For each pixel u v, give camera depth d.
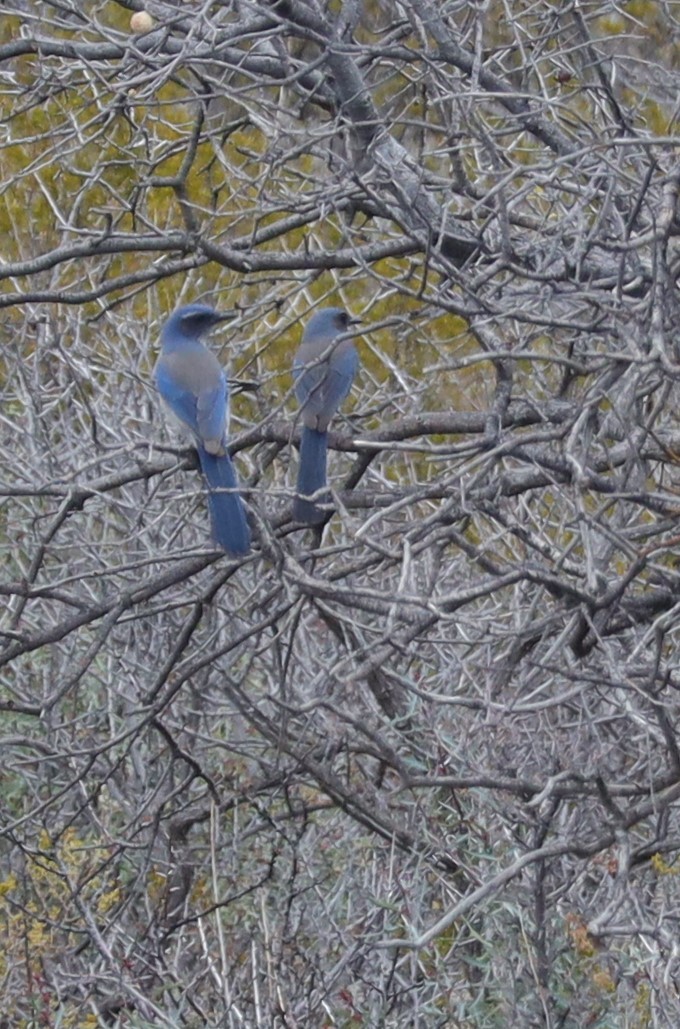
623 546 8.91
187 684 13.77
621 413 9.43
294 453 14.59
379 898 10.87
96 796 12.30
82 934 11.95
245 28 11.79
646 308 9.74
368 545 9.69
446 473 12.05
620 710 10.11
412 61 12.48
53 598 11.71
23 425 15.84
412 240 11.38
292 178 16.73
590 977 10.57
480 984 10.73
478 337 10.73
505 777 10.56
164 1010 11.19
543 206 14.80
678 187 10.03
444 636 11.92
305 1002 11.12
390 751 10.56
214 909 10.96
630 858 8.56
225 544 10.80
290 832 12.65
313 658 13.22
